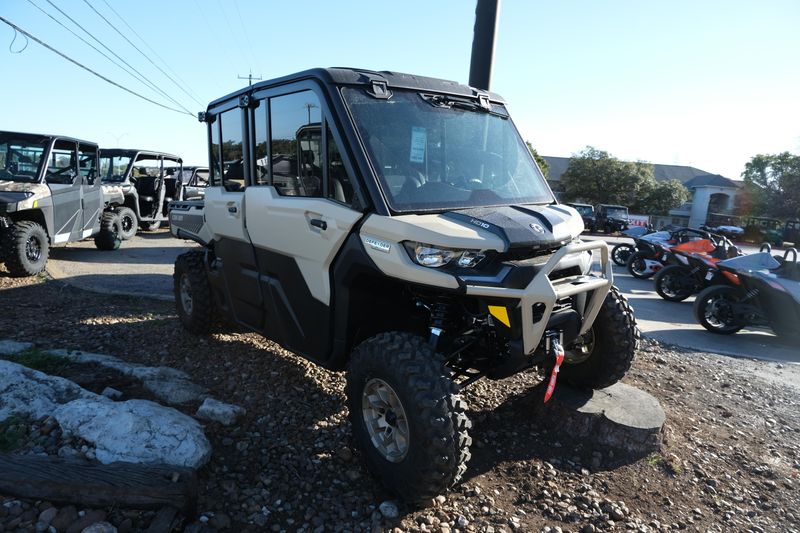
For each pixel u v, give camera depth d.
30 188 8.88
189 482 2.70
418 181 3.30
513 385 4.59
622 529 2.92
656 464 3.56
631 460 3.60
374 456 3.06
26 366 4.19
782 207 43.56
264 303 4.14
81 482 2.60
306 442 3.58
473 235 2.85
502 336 2.99
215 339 5.48
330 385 4.42
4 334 5.45
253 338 5.55
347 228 3.15
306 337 3.69
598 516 3.01
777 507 3.20
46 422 3.21
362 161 3.13
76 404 3.28
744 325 7.55
